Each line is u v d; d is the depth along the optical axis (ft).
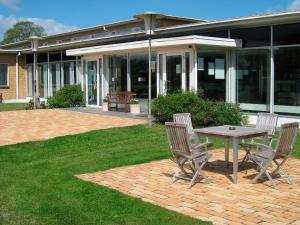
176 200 20.29
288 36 44.65
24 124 47.34
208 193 21.44
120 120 49.78
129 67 60.59
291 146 23.24
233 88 50.65
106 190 21.84
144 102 58.29
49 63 85.97
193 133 28.43
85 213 18.42
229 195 21.08
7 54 94.12
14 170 26.94
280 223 17.12
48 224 17.19
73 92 71.46
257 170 26.32
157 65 53.67
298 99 44.32
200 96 46.98
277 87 46.16
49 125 46.39
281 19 43.73
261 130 25.62
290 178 24.13
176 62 50.93
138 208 18.94
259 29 47.24
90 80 68.95
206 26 50.98
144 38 60.75
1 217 18.01
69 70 79.30
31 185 23.09
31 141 36.52
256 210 18.76
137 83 59.31
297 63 44.11
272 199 20.39
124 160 29.55
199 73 48.62
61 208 19.11
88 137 38.42
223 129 26.14
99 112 59.77
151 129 42.37
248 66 48.96
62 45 77.51
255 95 48.49
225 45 47.62
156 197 20.79
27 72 96.68
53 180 24.14
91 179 24.39
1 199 20.54
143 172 26.00
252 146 26.00
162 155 31.17
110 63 64.18
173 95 45.50
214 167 27.35
